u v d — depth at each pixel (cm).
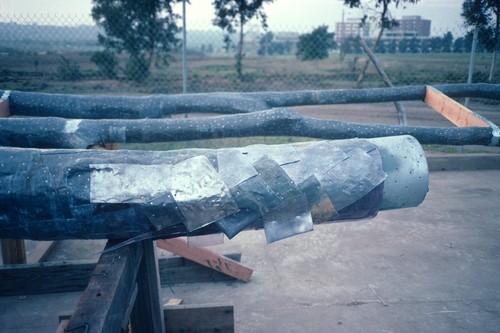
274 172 171
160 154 173
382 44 2867
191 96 284
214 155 176
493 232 453
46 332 296
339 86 1819
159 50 2300
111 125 227
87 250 421
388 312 314
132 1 1939
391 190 184
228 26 2256
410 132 246
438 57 2991
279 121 238
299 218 169
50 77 1942
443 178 639
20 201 156
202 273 357
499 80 837
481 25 755
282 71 2527
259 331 293
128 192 159
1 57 2366
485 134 242
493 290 344
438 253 406
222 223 163
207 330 246
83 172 161
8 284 335
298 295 338
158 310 223
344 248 417
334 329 295
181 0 610
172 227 169
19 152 165
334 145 186
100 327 122
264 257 401
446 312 314
